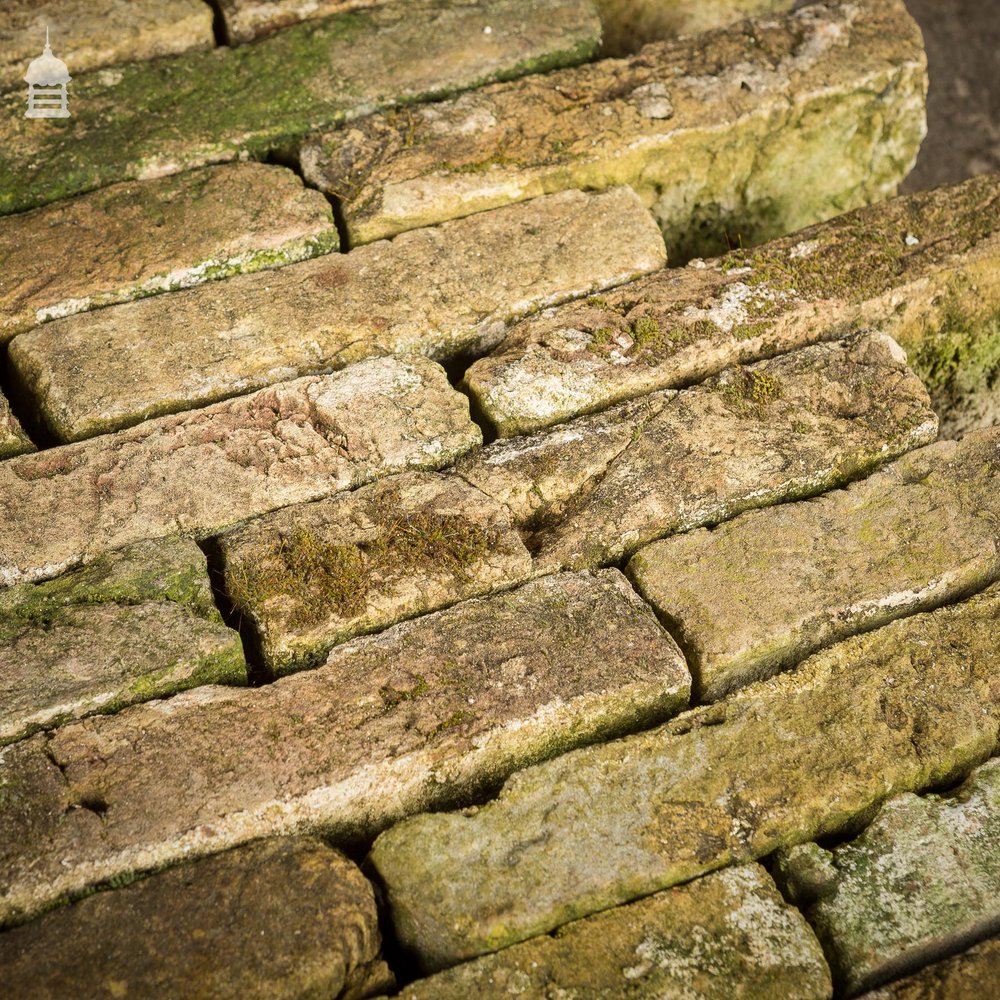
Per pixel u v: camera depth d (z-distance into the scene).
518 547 0.85
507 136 0.96
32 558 0.83
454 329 0.90
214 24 1.00
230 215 0.92
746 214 1.00
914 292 0.91
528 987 0.77
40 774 0.79
